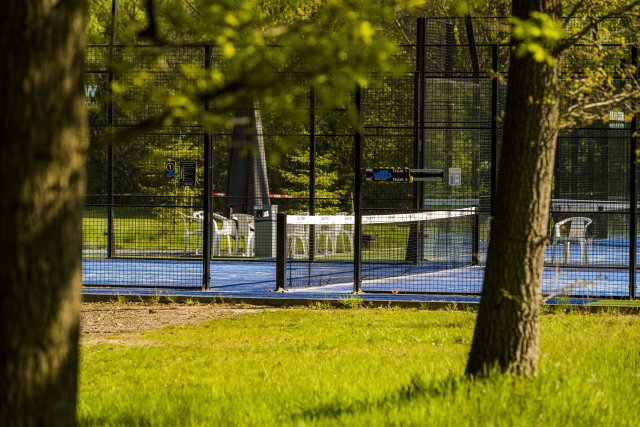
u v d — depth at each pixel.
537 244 21.45
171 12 13.80
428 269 58.47
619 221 72.00
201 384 24.38
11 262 11.60
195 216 69.25
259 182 72.88
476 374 21.61
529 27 17.92
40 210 11.62
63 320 11.92
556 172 70.75
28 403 11.77
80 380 25.44
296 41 13.75
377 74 17.98
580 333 32.53
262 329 36.97
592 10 24.06
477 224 56.09
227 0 13.80
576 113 21.52
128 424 19.31
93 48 39.47
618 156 70.06
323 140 80.00
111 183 65.00
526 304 21.47
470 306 43.59
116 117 57.53
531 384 20.41
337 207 76.25
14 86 11.46
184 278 56.31
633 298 45.44
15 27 11.45
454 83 61.25
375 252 68.81
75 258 12.04
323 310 43.50
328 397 20.95
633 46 39.75
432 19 60.91
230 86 12.18
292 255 67.00
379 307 44.47
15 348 11.71
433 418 18.19
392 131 71.69
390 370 25.08
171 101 11.98
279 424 18.56
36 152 11.55
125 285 48.88
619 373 23.95
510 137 21.38
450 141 61.12
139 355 30.56
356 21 13.94
